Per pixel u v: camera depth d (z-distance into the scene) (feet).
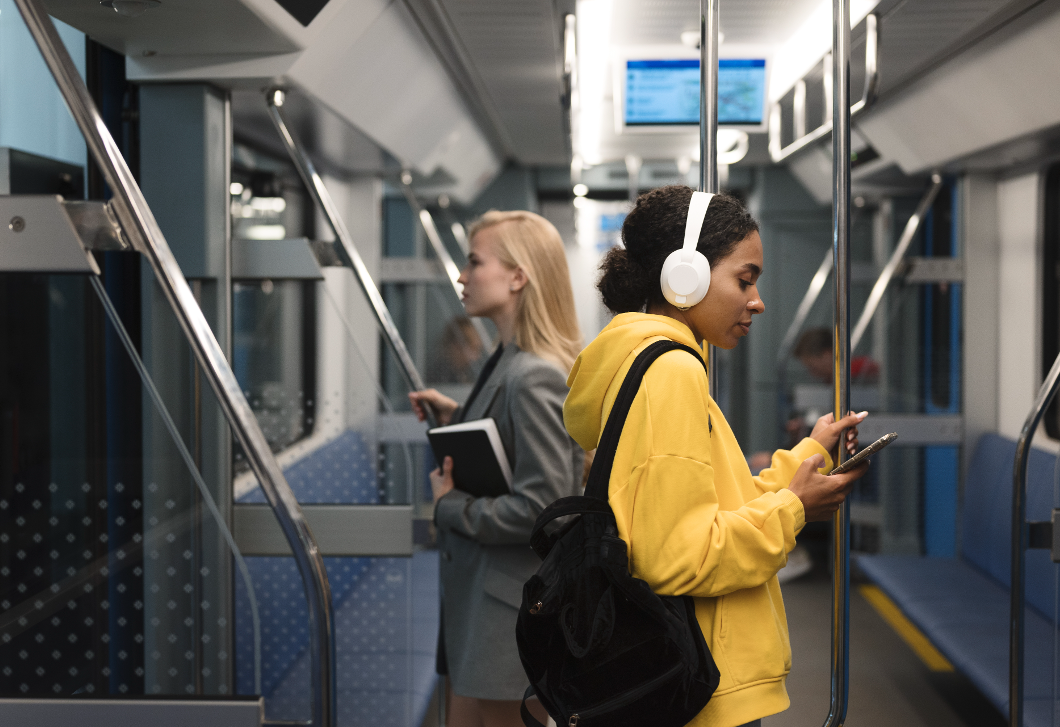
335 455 7.76
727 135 14.32
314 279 7.16
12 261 4.85
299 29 6.20
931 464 14.35
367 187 13.62
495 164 16.44
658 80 10.66
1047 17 7.77
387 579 7.39
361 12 6.91
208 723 5.14
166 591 7.00
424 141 11.70
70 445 7.08
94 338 7.17
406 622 7.38
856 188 15.79
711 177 4.72
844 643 4.56
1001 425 13.84
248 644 7.22
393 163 11.95
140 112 6.77
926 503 14.39
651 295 4.17
